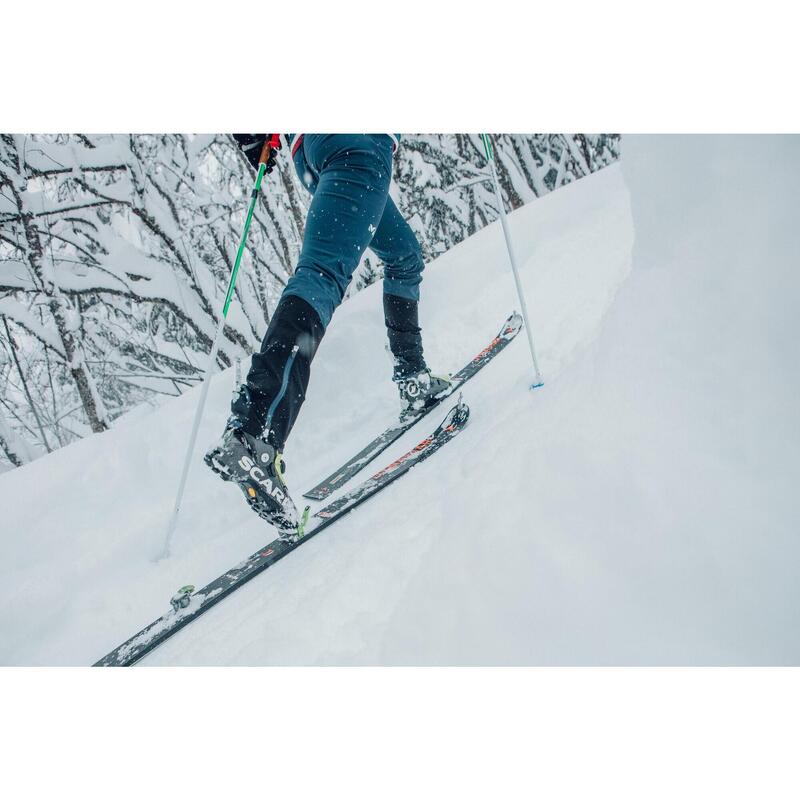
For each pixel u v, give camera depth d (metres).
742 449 0.86
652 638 0.77
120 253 6.71
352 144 1.71
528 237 4.02
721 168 0.99
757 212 0.93
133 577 2.08
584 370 1.15
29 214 6.13
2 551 2.29
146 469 2.62
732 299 0.94
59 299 6.45
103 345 8.00
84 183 6.38
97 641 1.80
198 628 1.56
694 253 1.01
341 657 0.95
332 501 2.01
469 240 4.36
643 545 0.83
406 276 2.40
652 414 0.94
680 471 0.87
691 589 0.78
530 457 1.03
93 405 6.84
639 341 1.03
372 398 3.03
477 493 1.04
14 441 7.14
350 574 1.15
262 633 1.18
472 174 9.28
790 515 0.78
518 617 0.83
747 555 0.77
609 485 0.90
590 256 3.46
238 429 1.48
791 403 0.85
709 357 0.94
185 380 8.55
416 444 2.26
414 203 8.86
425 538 1.12
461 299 3.63
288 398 1.52
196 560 2.07
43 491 2.51
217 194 7.26
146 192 6.64
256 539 2.10
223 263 7.84
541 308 3.09
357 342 3.21
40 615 1.96
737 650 0.73
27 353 8.48
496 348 2.86
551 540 0.88
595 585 0.83
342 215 1.65
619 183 4.40
